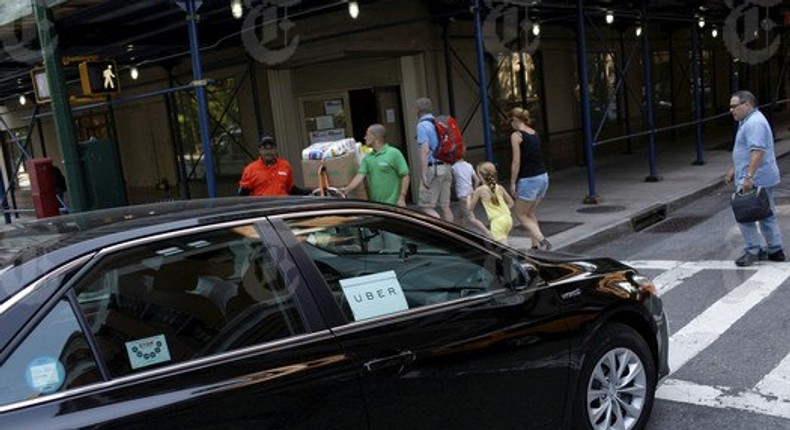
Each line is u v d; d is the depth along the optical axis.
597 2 12.73
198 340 2.59
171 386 2.42
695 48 15.35
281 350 2.69
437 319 3.15
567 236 9.44
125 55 13.06
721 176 13.45
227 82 14.21
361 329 2.91
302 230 3.02
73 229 2.78
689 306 6.30
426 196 8.83
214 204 3.12
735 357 5.05
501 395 3.29
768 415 4.16
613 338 3.82
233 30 11.82
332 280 2.99
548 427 3.51
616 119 18.66
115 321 2.46
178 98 15.52
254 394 2.54
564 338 3.56
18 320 2.25
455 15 11.25
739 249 8.15
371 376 2.84
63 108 7.55
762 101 25.56
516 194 8.48
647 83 13.41
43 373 2.25
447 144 8.74
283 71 13.31
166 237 2.68
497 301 3.39
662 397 4.51
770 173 7.07
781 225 8.98
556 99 16.42
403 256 3.30
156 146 16.48
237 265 2.80
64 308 2.36
